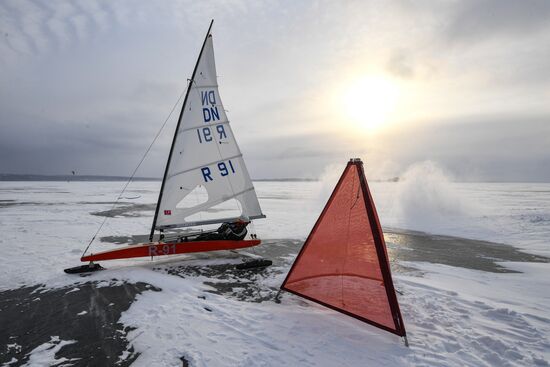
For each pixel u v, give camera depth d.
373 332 3.71
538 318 4.08
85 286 5.38
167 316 4.19
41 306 4.55
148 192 40.00
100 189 49.03
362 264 3.89
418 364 3.05
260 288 5.35
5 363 3.14
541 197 29.16
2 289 5.24
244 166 7.41
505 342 3.44
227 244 7.17
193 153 6.74
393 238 10.31
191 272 6.28
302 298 4.86
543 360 3.09
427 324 3.92
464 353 3.25
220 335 3.65
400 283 5.55
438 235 10.86
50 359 3.21
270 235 10.61
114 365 3.10
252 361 3.09
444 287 5.36
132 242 9.12
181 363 3.12
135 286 5.38
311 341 3.49
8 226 11.65
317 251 4.35
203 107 6.83
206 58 6.83
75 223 12.63
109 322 4.04
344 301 4.01
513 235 10.79
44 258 7.15
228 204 21.55
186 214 6.82
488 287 5.45
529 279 5.94
